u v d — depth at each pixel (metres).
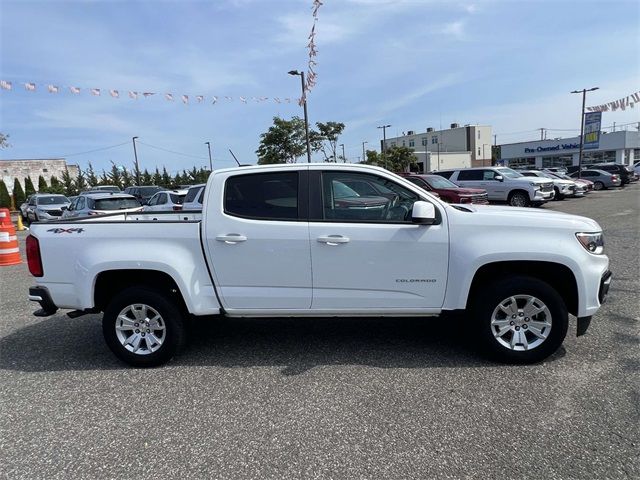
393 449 2.94
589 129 36.31
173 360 4.46
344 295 4.12
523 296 4.00
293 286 4.15
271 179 4.18
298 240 4.08
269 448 3.00
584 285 3.94
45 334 5.43
